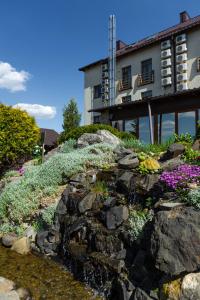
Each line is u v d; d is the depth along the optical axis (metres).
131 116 20.12
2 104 16.53
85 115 34.31
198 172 7.25
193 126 16.86
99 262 6.66
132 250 6.48
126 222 7.09
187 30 25.25
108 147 12.22
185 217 5.46
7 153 15.97
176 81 25.78
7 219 10.60
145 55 28.70
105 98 31.58
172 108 17.80
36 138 17.05
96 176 9.85
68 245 7.94
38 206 10.16
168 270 5.23
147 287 5.54
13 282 6.55
